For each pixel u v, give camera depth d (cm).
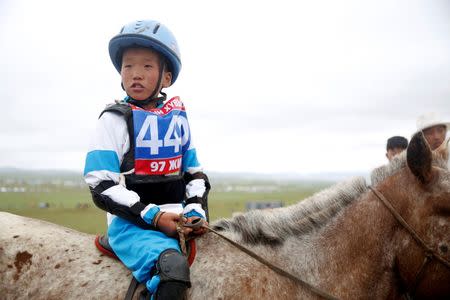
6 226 322
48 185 15438
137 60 304
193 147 330
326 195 316
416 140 274
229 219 320
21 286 294
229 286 275
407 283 280
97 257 302
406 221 280
